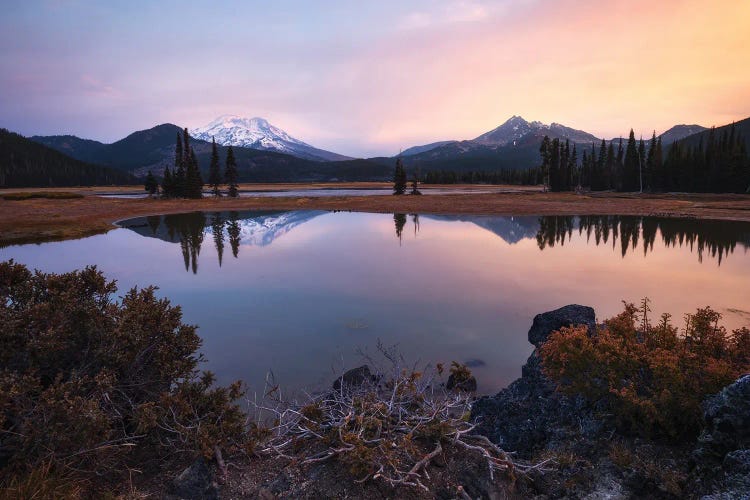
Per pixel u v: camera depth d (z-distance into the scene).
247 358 11.09
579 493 4.64
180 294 18.56
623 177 137.25
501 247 33.56
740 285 20.30
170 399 5.45
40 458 4.48
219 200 95.50
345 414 5.94
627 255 29.67
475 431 6.79
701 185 115.12
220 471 4.94
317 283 20.62
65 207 76.19
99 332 5.87
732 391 4.27
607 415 5.50
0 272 6.35
